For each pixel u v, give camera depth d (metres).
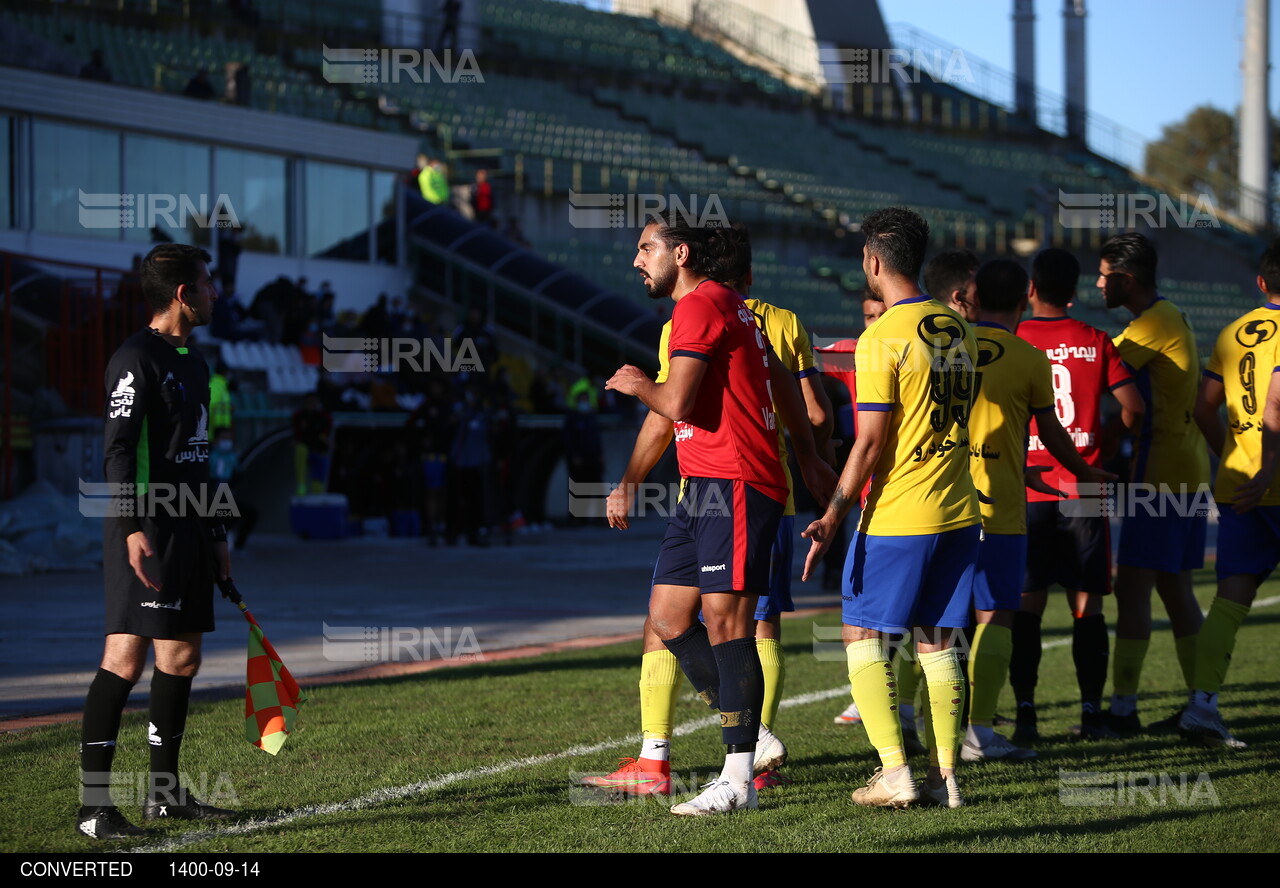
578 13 169.25
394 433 68.25
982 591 19.47
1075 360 21.64
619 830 14.72
